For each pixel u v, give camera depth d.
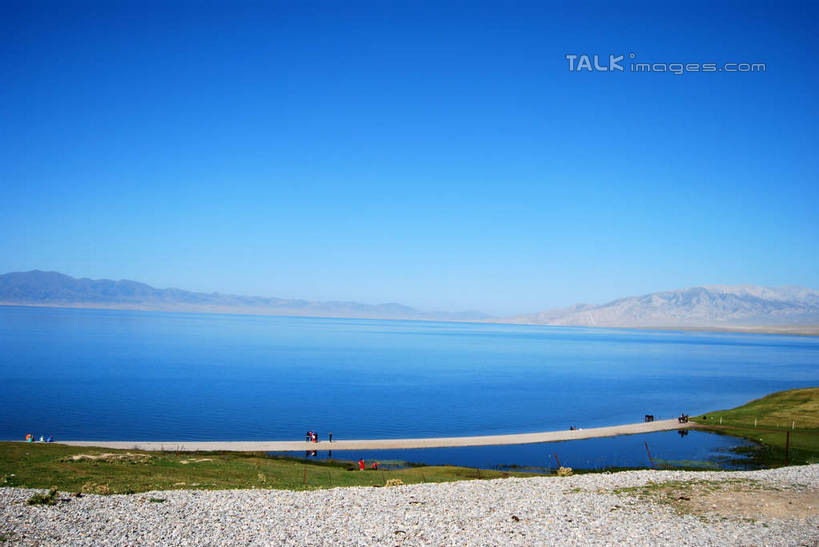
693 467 58.62
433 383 157.25
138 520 25.78
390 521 26.62
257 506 29.27
